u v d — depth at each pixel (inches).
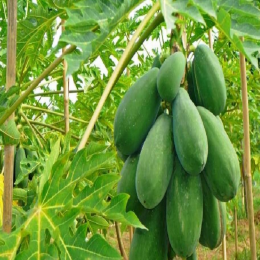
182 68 39.0
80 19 32.1
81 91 86.1
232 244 196.5
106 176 34.6
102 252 32.2
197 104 41.3
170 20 30.2
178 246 36.7
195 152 35.7
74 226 45.6
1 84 71.9
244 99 60.6
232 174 37.0
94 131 92.8
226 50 85.9
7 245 32.4
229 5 35.8
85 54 31.5
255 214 238.4
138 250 38.4
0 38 77.4
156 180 36.3
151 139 37.8
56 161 35.8
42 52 75.2
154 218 38.9
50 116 121.0
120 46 90.2
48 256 33.1
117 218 33.2
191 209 36.9
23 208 49.5
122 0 34.1
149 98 39.3
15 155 70.0
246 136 61.0
